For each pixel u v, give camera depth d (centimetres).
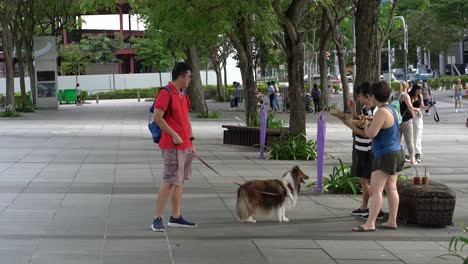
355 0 2080
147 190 1194
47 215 957
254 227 898
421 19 6400
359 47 1222
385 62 5462
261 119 1747
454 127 2939
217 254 753
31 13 4438
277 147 1727
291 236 850
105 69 7288
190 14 2045
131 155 1762
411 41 6700
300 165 1600
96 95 6125
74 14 4944
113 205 1043
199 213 988
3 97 5138
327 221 946
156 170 1469
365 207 980
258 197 915
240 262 721
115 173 1417
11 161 1609
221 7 1967
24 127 2797
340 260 738
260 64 5350
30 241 799
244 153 1861
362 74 1220
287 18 1697
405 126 1605
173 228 881
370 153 963
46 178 1331
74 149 1905
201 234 852
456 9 4284
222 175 1408
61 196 1120
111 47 7212
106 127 2828
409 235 866
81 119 3422
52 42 4566
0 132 2514
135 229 874
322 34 3147
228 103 5550
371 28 1216
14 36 4291
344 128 2878
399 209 945
